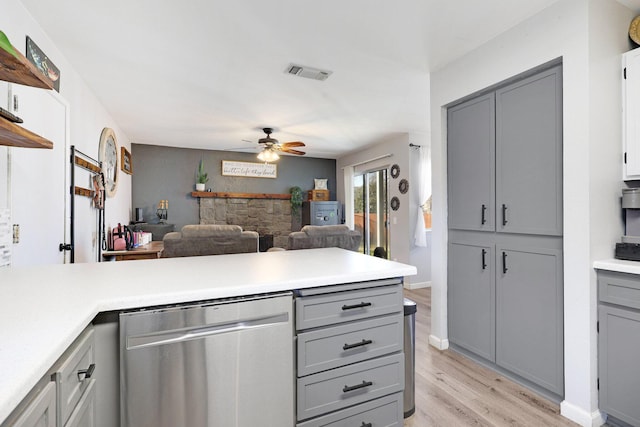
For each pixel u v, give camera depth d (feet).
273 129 15.74
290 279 4.18
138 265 5.23
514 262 7.25
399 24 6.99
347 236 11.16
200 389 3.66
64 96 8.32
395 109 12.67
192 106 12.27
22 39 6.17
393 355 4.91
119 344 3.45
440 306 9.15
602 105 5.93
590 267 5.80
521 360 7.09
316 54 8.31
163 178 19.74
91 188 10.80
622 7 6.22
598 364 5.82
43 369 2.03
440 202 9.12
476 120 8.21
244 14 6.58
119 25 6.92
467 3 6.30
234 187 21.58
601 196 5.92
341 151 21.45
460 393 6.94
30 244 6.35
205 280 4.13
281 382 4.07
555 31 6.28
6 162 5.50
